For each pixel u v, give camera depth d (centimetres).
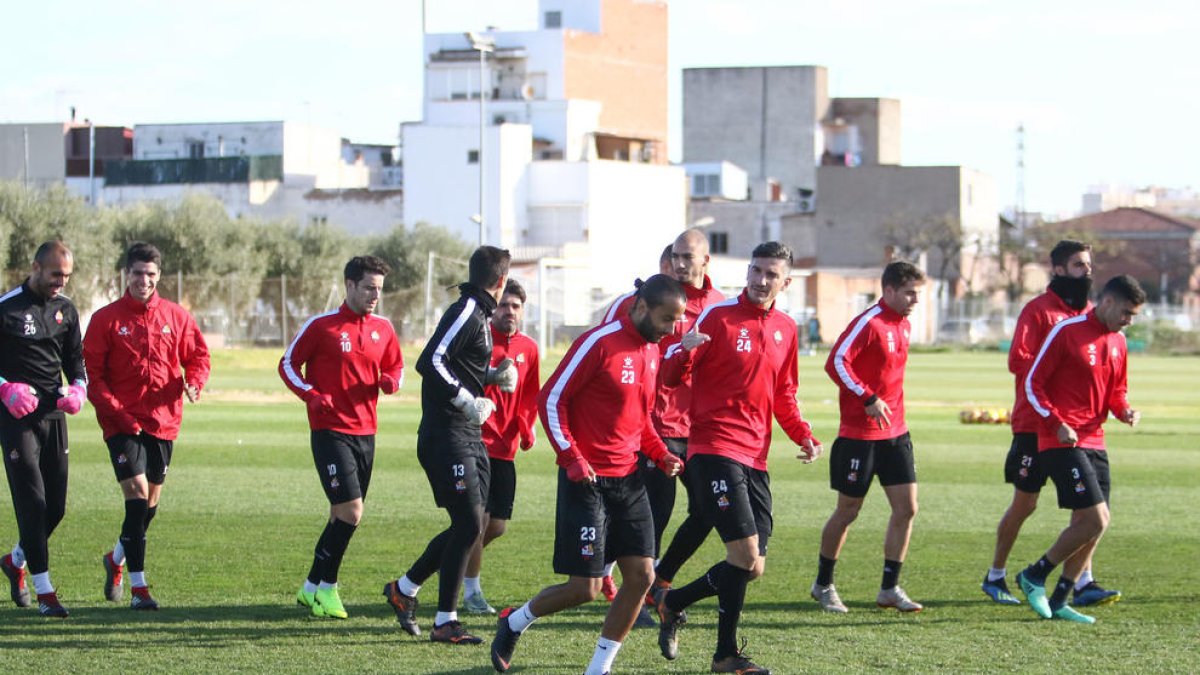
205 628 1327
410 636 1310
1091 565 1670
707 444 1227
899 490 1442
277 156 11781
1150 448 3166
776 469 2692
